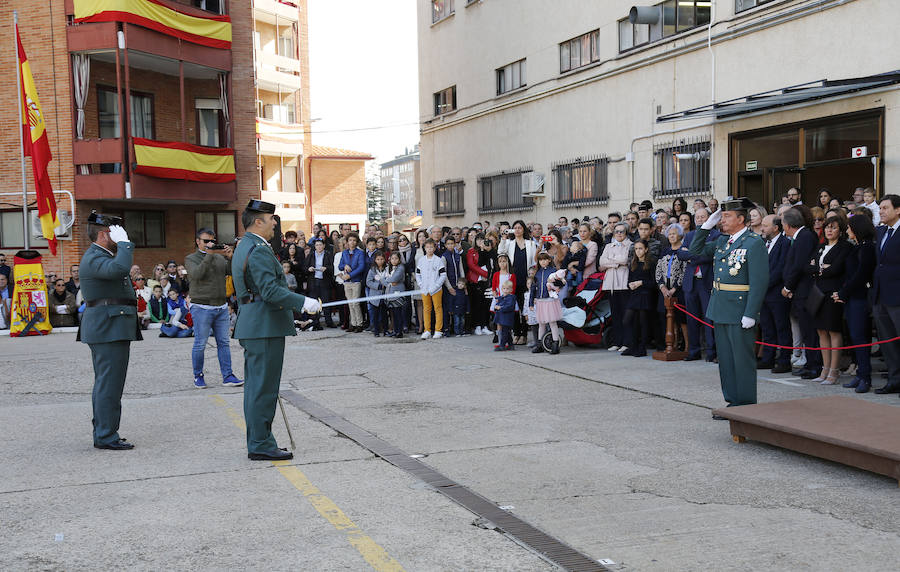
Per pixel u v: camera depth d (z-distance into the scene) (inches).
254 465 250.1
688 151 673.0
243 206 1048.2
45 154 808.9
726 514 197.6
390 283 588.4
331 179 1717.5
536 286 485.1
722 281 297.0
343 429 298.8
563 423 300.8
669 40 684.7
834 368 361.4
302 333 641.0
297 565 169.5
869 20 507.5
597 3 788.6
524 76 942.4
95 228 273.9
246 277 253.0
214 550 178.7
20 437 294.5
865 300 340.8
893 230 328.2
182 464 252.5
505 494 216.5
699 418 303.4
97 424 273.9
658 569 164.6
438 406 339.3
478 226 699.4
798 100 556.4
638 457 251.1
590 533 185.9
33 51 870.4
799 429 237.3
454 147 1125.1
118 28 851.4
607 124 780.6
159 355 529.0
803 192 569.3
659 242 451.2
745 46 607.8
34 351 572.4
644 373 402.3
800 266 367.2
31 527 195.5
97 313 271.0
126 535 189.0
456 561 170.2
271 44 1512.1
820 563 166.6
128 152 863.7
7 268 747.4
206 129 1046.4
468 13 1061.8
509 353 492.4
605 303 501.4
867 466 220.5
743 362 292.5
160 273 788.6
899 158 489.1
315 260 669.3
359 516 199.9
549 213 892.0
